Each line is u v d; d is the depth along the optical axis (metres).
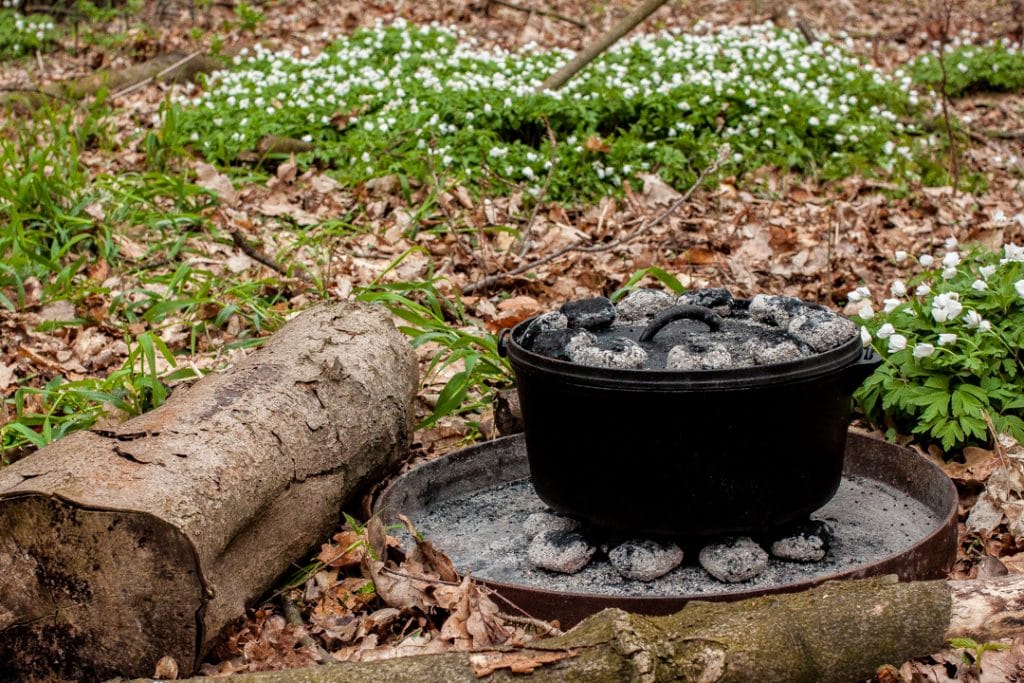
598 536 1.91
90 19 5.54
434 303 2.43
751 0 6.58
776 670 1.66
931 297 2.21
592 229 2.97
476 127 3.30
